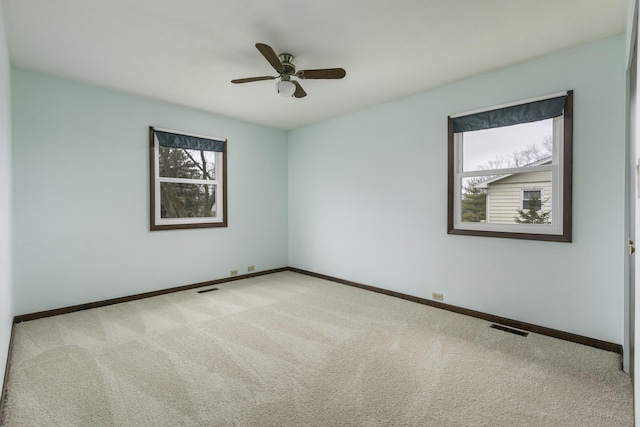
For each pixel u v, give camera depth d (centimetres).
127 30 230
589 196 248
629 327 206
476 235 312
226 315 317
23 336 263
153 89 346
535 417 165
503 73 294
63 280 319
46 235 309
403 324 295
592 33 234
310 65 287
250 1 197
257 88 344
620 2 197
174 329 281
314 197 489
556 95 261
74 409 171
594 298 247
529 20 218
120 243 357
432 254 349
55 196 314
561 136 265
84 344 249
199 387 192
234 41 246
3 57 208
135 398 181
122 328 282
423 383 197
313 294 393
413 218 366
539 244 275
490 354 235
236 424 160
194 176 430
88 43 248
